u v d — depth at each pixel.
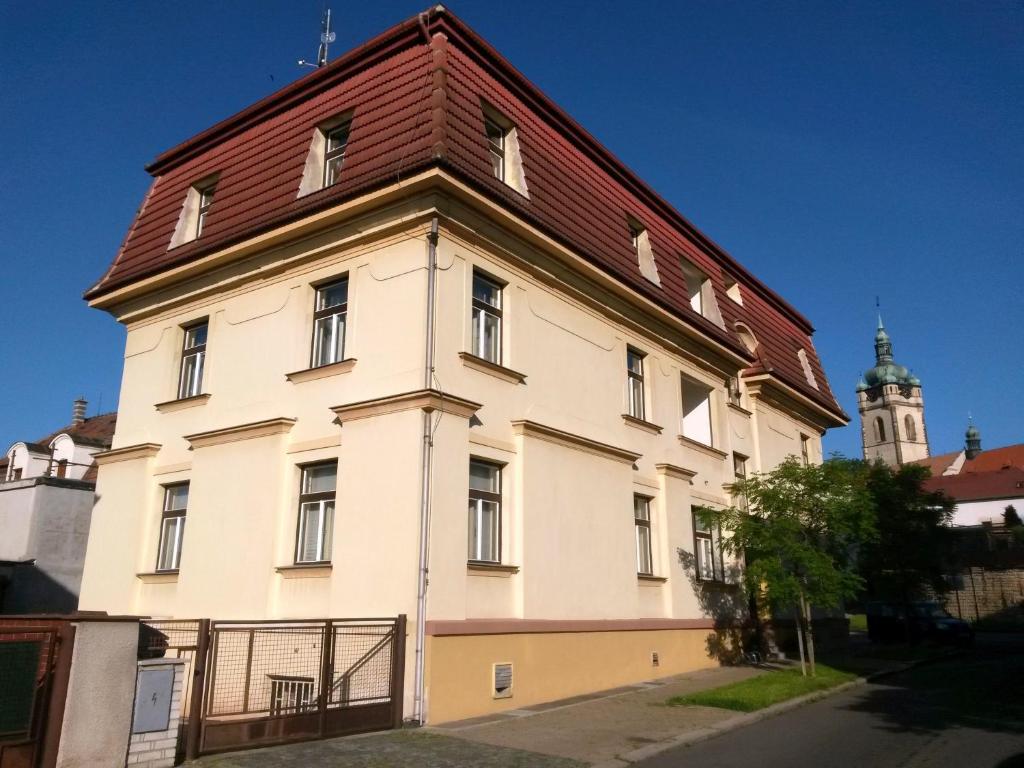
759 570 15.52
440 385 11.63
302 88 14.90
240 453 13.19
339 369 12.51
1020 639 33.12
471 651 11.10
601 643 13.86
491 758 8.37
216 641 8.34
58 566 20.66
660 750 9.00
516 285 13.66
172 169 17.33
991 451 92.81
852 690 14.78
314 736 8.97
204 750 7.91
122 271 16.33
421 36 13.28
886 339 117.69
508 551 12.49
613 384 15.86
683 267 19.91
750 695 12.55
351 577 11.23
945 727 10.61
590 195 15.92
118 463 15.34
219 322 14.70
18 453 27.95
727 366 20.61
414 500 10.88
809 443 25.86
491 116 13.99
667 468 16.89
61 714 6.65
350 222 12.84
